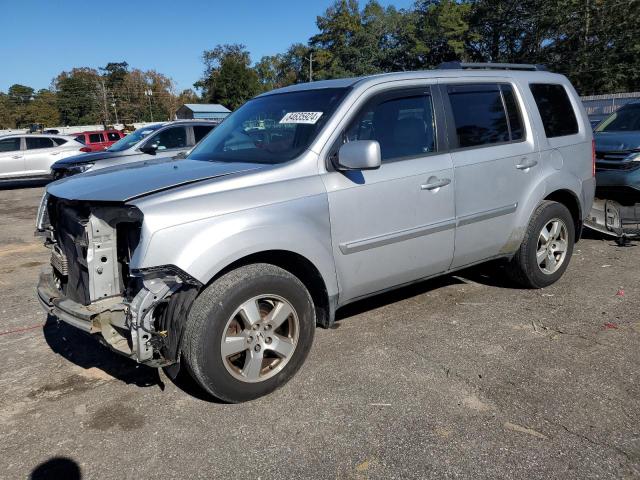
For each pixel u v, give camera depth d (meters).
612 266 5.88
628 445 2.81
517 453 2.78
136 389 3.58
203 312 3.06
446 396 3.34
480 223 4.44
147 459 2.84
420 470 2.68
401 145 4.00
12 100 86.94
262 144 3.92
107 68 94.56
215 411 3.26
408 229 3.97
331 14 52.47
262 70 81.88
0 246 8.22
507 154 4.58
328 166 3.63
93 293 3.26
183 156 4.39
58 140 18.14
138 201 3.05
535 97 4.98
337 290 3.70
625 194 6.93
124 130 39.72
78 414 3.30
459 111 4.36
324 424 3.09
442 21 44.75
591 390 3.34
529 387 3.40
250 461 2.79
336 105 3.79
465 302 4.90
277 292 3.32
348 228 3.66
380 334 4.27
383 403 3.28
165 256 2.95
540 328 4.29
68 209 3.45
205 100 84.50
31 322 4.87
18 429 3.16
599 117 17.30
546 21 37.69
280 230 3.30
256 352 3.29
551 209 4.96
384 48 51.34
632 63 35.59
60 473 2.76
